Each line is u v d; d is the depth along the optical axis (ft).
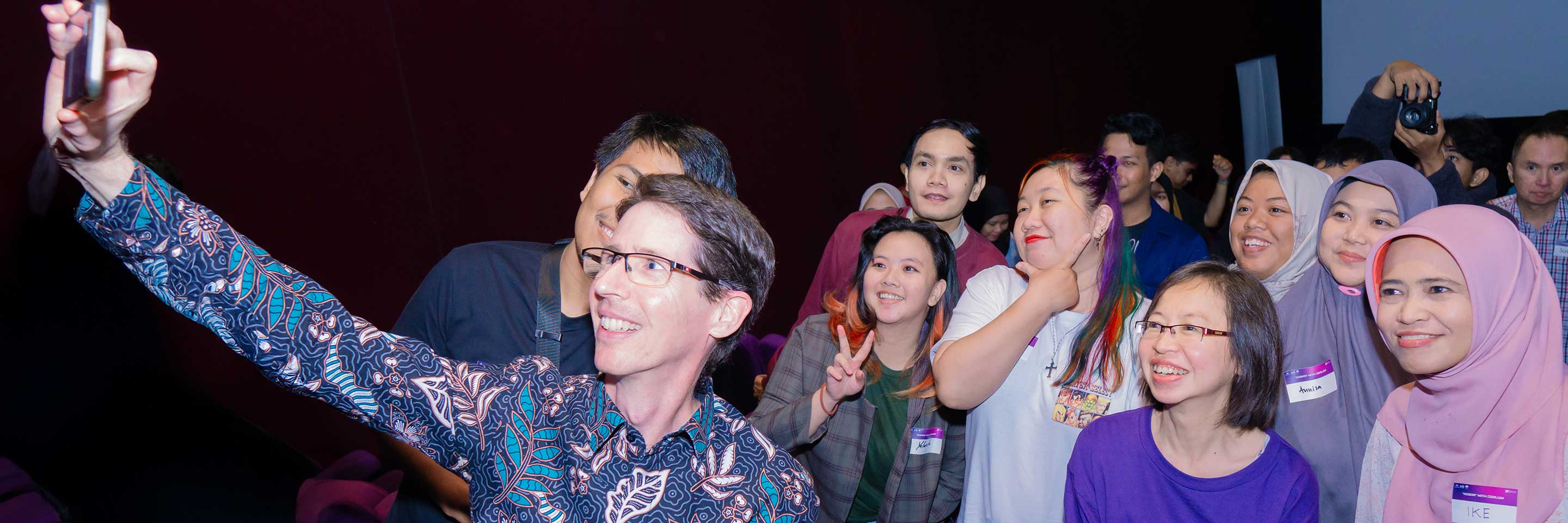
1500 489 4.60
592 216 4.84
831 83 17.03
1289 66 25.09
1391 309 4.87
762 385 8.54
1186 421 5.17
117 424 9.91
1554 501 4.42
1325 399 5.80
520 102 13.29
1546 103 20.56
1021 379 5.97
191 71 10.39
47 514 7.48
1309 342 5.94
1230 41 24.61
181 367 10.57
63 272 9.50
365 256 12.00
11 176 9.06
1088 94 21.70
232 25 10.70
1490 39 21.29
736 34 15.61
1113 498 5.38
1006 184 20.31
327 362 3.07
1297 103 24.99
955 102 19.19
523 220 13.50
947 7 18.89
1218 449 5.22
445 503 4.82
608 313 3.38
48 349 9.38
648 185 3.52
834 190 17.20
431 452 3.35
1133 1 22.47
